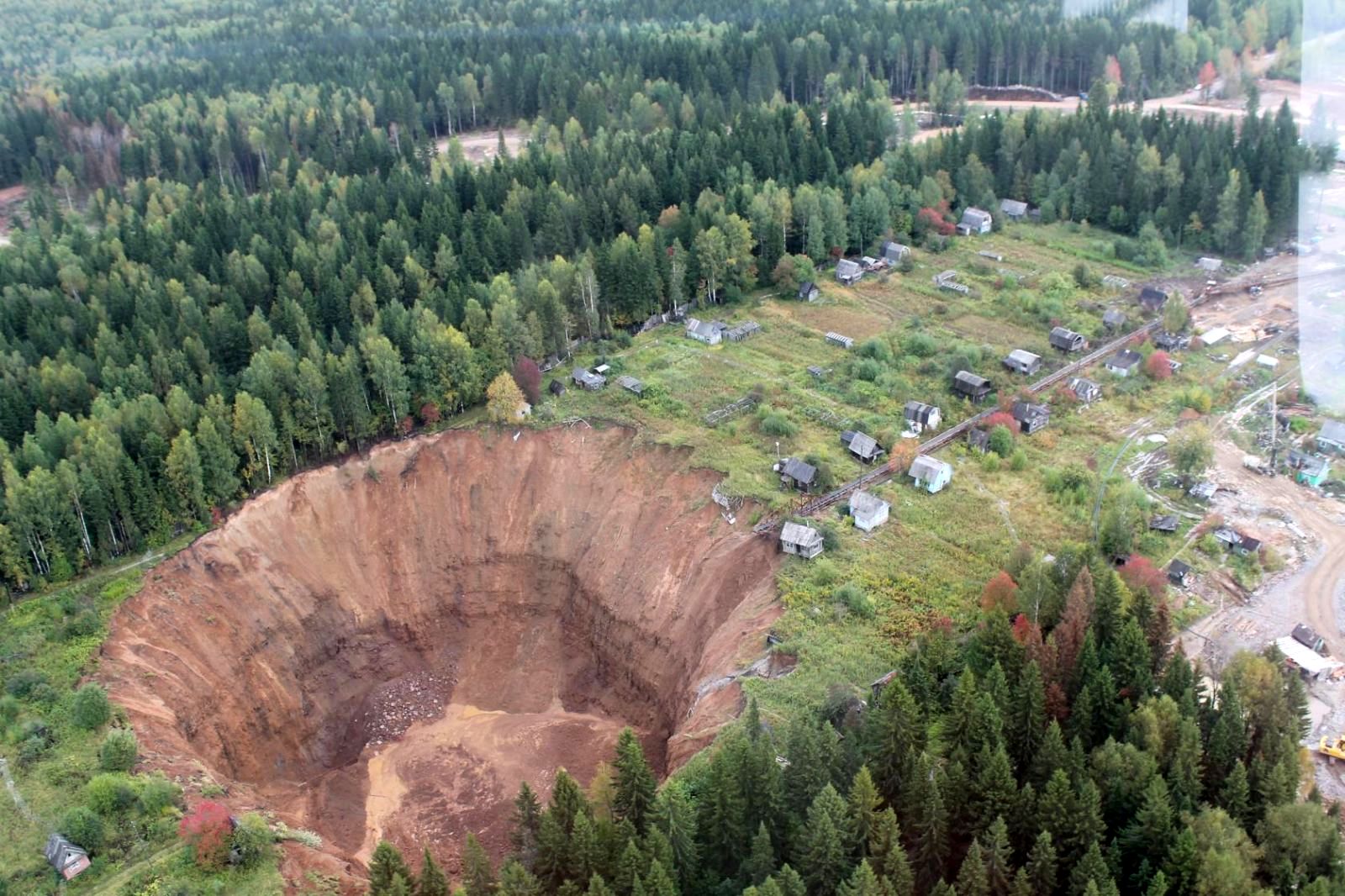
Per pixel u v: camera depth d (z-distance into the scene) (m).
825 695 87.44
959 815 72.94
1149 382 132.88
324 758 110.44
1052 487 113.44
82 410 126.06
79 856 79.19
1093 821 69.88
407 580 119.94
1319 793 74.00
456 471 124.75
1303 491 114.06
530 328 137.00
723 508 111.75
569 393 133.12
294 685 111.81
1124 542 101.88
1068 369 135.88
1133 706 80.88
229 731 104.50
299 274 149.00
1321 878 64.31
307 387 123.50
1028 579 92.25
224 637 108.69
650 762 100.94
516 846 78.19
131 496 113.12
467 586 120.56
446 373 130.25
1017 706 77.62
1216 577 101.94
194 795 87.31
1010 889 68.19
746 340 146.38
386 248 153.00
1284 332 142.12
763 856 70.25
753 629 97.62
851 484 114.44
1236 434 123.19
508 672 116.75
